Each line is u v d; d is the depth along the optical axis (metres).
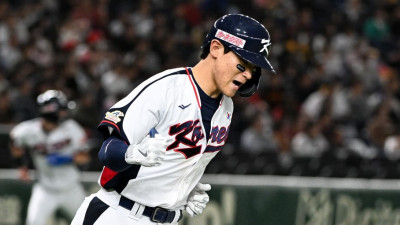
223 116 12.93
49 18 41.69
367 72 44.25
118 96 34.34
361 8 51.69
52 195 27.27
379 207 31.98
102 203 12.88
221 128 12.96
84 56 37.88
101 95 35.56
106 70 37.47
